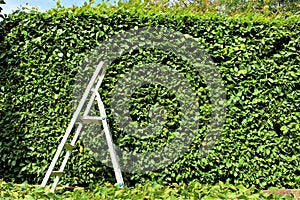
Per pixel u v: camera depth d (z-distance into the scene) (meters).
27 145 5.04
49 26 5.03
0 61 5.10
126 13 5.04
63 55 5.02
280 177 5.01
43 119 5.02
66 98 5.01
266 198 3.72
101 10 5.13
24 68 5.05
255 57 4.99
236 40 4.99
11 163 5.02
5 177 5.08
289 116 4.96
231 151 4.97
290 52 4.96
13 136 5.05
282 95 4.96
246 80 4.98
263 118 5.00
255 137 4.96
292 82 4.94
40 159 5.09
